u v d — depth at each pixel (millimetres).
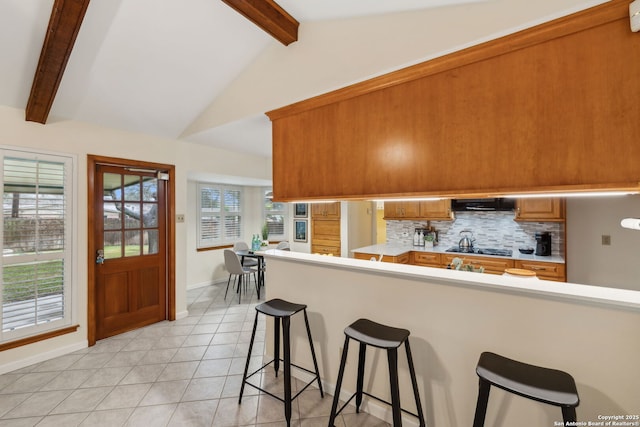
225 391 2232
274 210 6406
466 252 3965
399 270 1892
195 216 5219
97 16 1936
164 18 2078
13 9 1799
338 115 2207
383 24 1927
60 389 2242
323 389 2266
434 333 1749
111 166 3176
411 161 1867
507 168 1557
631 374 1270
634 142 1268
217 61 2586
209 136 3494
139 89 2686
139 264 3408
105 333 3127
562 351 1397
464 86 1683
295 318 2467
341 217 5488
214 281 5504
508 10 1511
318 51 2232
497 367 1318
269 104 2566
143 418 1938
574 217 3398
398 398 1540
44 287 2664
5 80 2244
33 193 2594
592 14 1336
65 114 2730
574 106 1394
